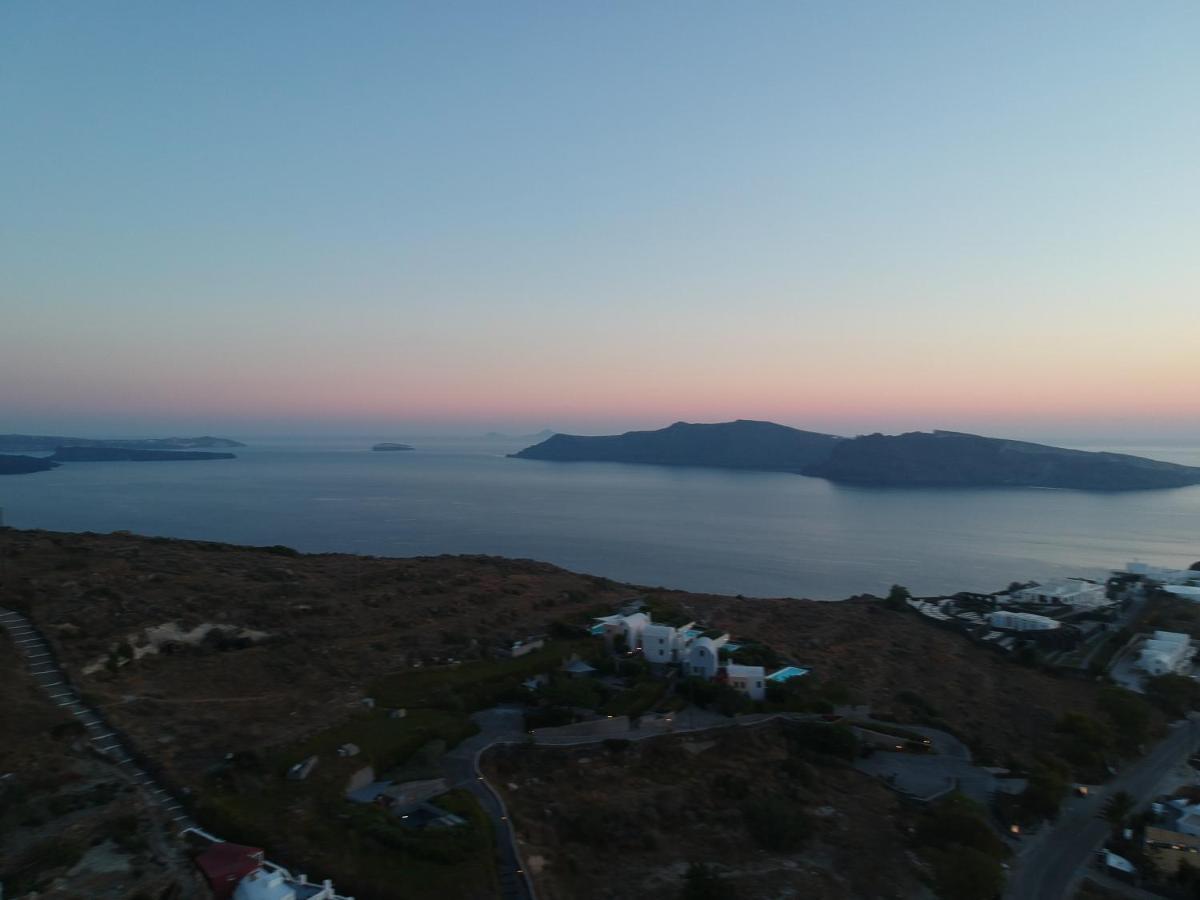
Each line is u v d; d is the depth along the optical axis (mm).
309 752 40062
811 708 59312
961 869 40156
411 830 34906
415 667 55094
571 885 35906
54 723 35656
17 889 24703
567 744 48031
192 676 46344
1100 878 45406
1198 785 59938
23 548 59781
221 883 28531
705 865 39188
